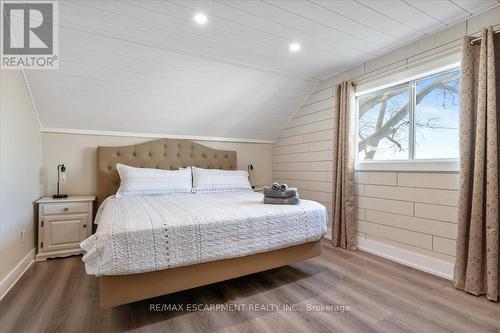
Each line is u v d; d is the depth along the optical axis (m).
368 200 2.90
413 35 2.38
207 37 2.35
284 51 2.66
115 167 3.27
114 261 1.46
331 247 3.08
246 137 4.28
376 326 1.58
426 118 2.51
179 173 3.30
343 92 3.06
